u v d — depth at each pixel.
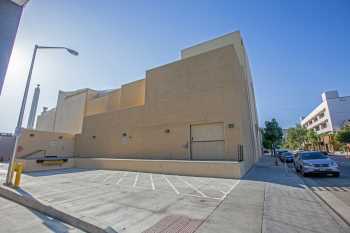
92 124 23.89
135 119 19.62
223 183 9.47
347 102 50.53
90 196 7.25
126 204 6.16
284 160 23.70
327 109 52.78
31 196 7.31
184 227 4.34
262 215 4.98
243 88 17.58
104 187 8.90
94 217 4.97
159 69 18.70
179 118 16.59
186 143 15.87
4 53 5.01
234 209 5.48
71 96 31.91
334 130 48.75
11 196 7.86
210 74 15.62
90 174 13.59
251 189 8.03
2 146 29.05
